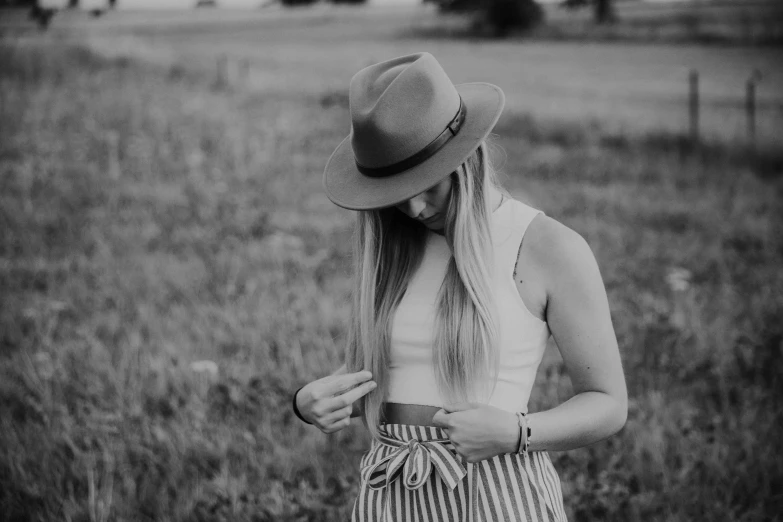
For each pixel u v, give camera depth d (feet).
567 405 6.51
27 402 14.03
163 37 144.97
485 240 6.68
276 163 41.86
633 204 34.99
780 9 136.15
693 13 144.77
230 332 17.76
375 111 6.57
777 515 10.86
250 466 12.28
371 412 7.12
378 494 7.07
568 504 11.19
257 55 118.01
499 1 147.84
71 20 105.29
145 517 10.99
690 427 13.20
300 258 24.31
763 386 15.12
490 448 6.21
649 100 79.05
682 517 10.74
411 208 6.77
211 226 28.55
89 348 16.57
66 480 11.82
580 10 158.92
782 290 21.75
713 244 27.53
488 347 6.61
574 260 6.64
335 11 201.05
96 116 50.80
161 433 12.89
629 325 18.24
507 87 89.04
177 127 49.90
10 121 47.06
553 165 46.01
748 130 59.88
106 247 25.13
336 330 18.02
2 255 24.39
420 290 7.07
